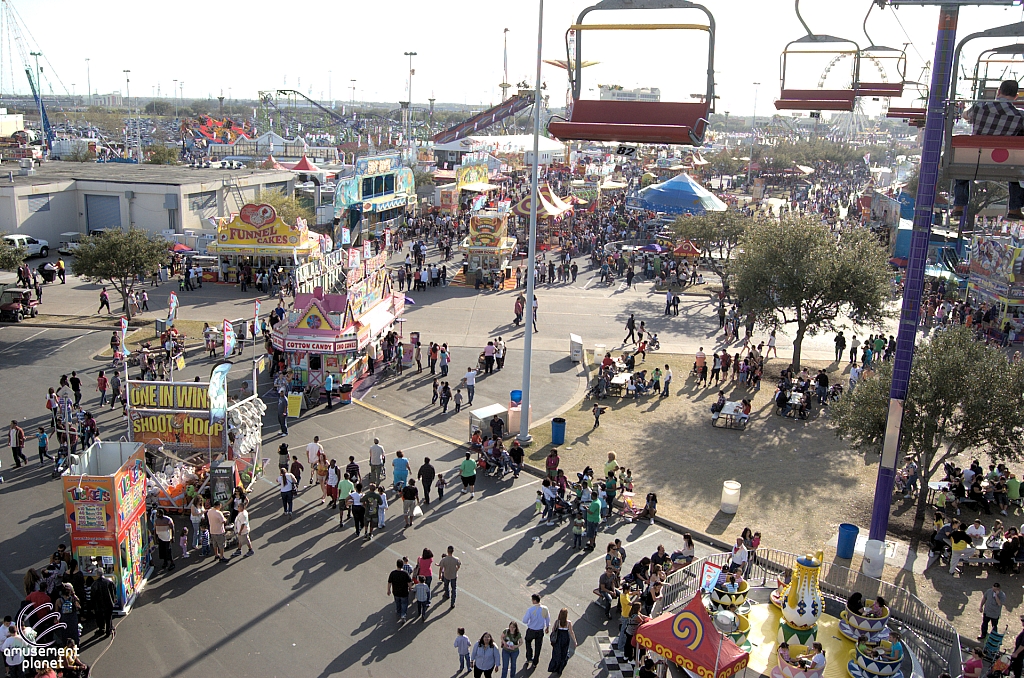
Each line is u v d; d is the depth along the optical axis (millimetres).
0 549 19875
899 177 112062
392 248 65688
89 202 62781
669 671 16250
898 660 15406
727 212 57438
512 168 110562
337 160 113000
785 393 32094
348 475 22812
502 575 19531
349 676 15484
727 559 19719
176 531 20969
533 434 29141
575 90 12641
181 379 32625
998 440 21875
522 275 56156
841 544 20812
